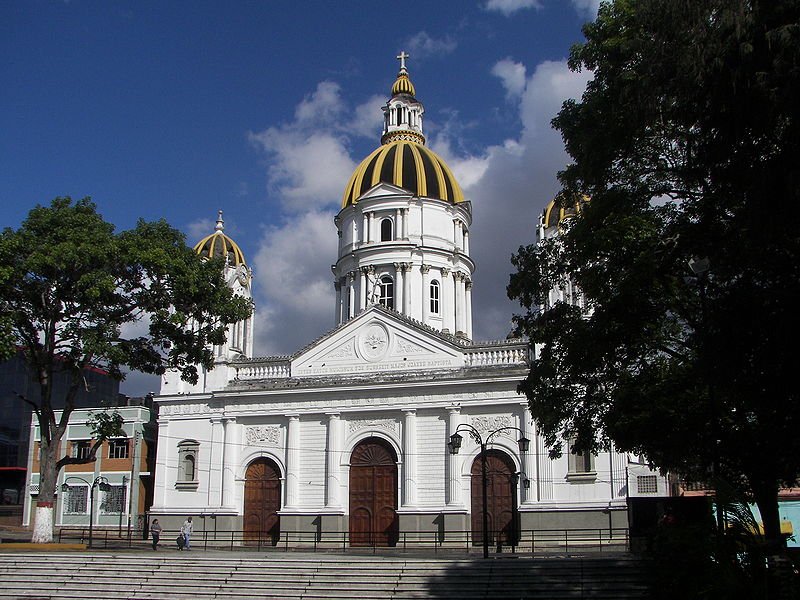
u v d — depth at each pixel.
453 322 65.94
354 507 50.88
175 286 37.44
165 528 53.78
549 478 47.16
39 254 34.03
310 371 53.88
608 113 24.67
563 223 29.34
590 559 28.81
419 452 50.03
